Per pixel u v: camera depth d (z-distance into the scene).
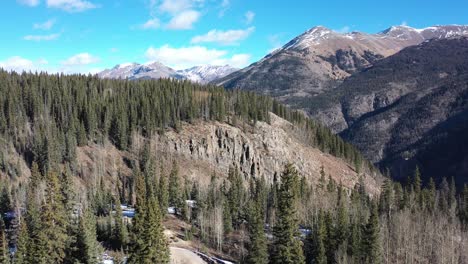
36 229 75.25
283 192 83.38
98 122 180.62
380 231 101.75
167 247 78.69
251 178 180.88
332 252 91.94
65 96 182.50
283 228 80.81
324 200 139.12
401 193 156.62
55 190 77.31
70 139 157.88
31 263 73.38
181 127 188.25
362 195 165.62
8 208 118.81
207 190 146.38
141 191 116.06
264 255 81.69
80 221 81.00
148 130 179.88
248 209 123.06
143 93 199.50
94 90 197.12
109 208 129.00
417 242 112.19
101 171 158.50
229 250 110.38
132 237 72.19
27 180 145.38
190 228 118.62
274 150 199.88
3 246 73.75
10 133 165.25
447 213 144.25
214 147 186.75
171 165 170.75
